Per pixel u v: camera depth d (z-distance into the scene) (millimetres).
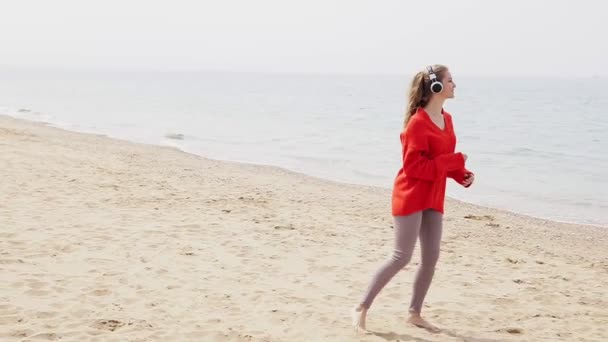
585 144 27406
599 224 11406
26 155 13688
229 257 6605
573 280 6586
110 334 4191
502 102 79125
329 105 57656
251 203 10227
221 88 114438
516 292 5879
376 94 97500
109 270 5789
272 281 5789
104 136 22344
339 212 10172
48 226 7371
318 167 17844
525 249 8477
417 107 3980
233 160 18594
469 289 5910
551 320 4977
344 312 4871
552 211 12688
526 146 26109
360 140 25359
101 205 8945
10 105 41719
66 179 10977
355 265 6551
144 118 34219
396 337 4258
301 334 4301
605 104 75062
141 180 11828
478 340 4301
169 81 181125
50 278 5395
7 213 7891
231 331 4301
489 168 19359
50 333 4117
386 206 11281
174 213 8781
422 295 4453
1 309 4566
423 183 3928
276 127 30906
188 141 23219
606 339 4527
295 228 8414
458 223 10141
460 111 55812
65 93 67438
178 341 4117
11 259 5863
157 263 6160
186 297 5129
